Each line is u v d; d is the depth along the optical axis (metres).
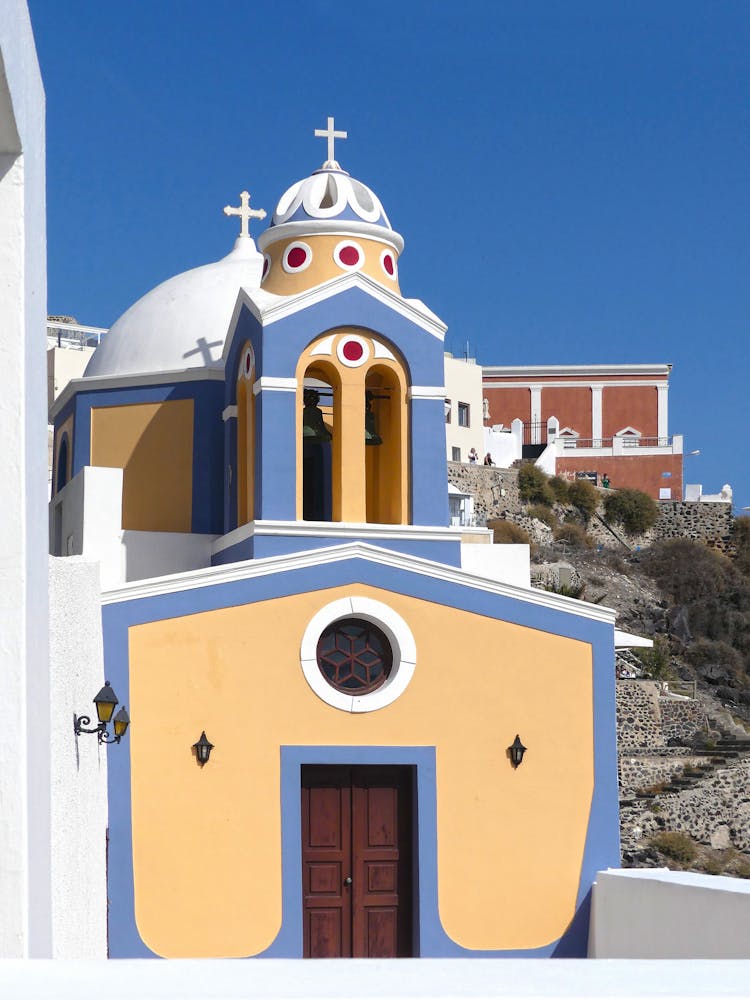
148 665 17.22
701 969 5.36
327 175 21.27
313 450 22.17
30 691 8.34
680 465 71.88
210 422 22.69
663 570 58.06
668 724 43.97
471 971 5.38
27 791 8.04
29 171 8.79
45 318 10.15
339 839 17.88
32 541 8.71
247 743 17.47
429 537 19.41
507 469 63.41
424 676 18.25
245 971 5.36
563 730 18.73
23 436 8.35
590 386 80.00
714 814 38.53
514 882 18.16
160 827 16.95
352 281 19.78
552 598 18.97
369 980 5.04
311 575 18.03
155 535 21.27
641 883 16.94
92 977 5.18
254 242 25.97
